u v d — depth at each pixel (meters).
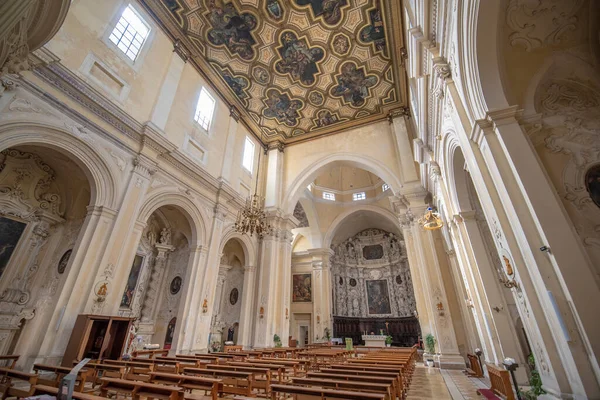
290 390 3.26
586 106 4.06
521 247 3.73
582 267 3.18
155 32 9.95
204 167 11.28
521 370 5.53
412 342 21.64
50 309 6.11
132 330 7.75
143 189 8.39
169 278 11.38
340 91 13.53
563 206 3.60
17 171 7.29
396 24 10.27
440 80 5.64
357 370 4.86
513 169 3.77
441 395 5.48
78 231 7.86
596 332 2.94
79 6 7.40
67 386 2.41
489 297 6.18
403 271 23.80
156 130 8.77
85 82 7.05
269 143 16.77
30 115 6.07
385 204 21.83
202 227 10.64
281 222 14.77
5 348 6.56
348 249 26.48
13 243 7.06
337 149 15.38
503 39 4.23
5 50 3.49
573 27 4.12
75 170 7.89
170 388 2.98
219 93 13.18
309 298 21.36
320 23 10.52
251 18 10.28
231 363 6.07
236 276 14.37
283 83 13.12
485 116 4.12
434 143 8.25
